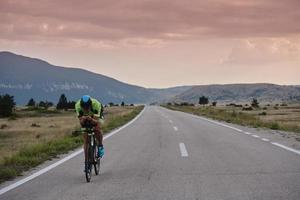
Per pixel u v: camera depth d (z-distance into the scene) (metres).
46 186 8.89
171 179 9.29
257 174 9.66
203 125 28.83
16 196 7.96
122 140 18.97
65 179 9.69
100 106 10.06
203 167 10.87
